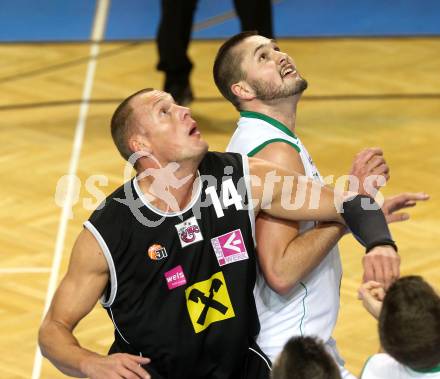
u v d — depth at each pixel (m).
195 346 7.41
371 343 10.66
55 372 10.27
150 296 7.38
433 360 6.04
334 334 10.84
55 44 21.89
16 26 22.91
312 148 16.42
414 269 12.29
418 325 5.97
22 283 12.20
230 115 17.98
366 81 19.53
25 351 10.68
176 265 7.38
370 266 7.21
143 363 7.03
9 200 14.73
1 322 11.29
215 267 7.47
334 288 8.23
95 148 16.70
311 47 21.39
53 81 19.89
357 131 17.16
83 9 23.89
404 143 16.61
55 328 7.26
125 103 7.68
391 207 8.00
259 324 7.79
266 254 7.66
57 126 17.73
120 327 7.48
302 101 18.62
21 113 18.39
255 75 8.40
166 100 7.61
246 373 7.71
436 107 18.25
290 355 6.01
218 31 22.27
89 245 7.29
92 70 20.42
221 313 7.45
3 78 20.06
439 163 15.75
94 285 7.34
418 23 22.56
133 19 23.30
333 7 23.64
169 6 17.47
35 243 13.32
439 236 13.25
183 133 7.47
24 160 16.25
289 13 23.39
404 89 19.11
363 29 22.33
